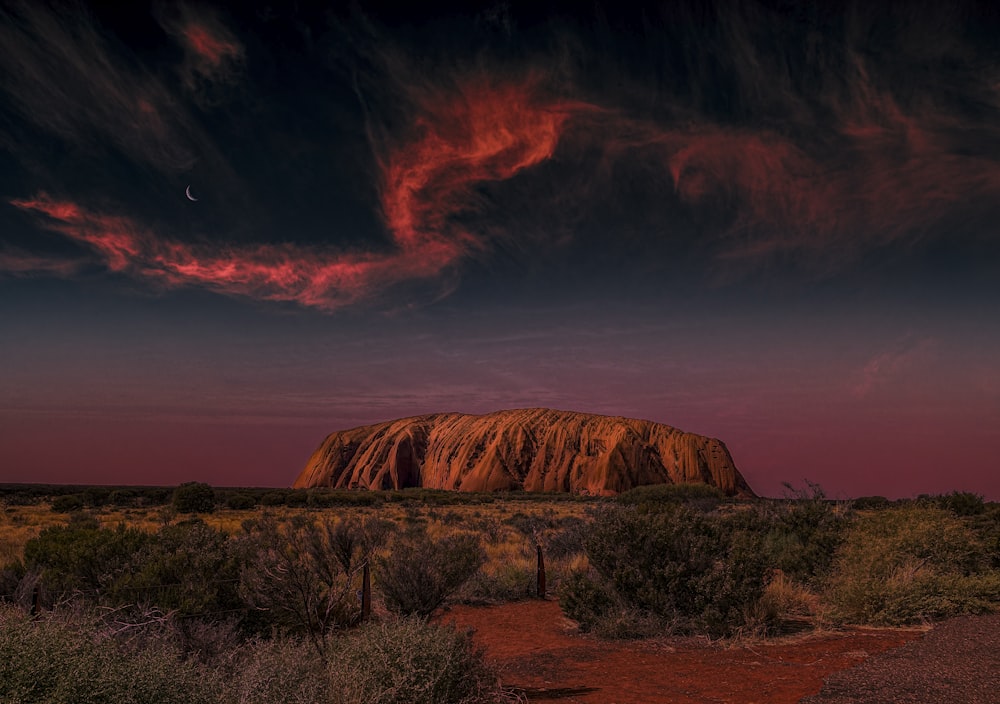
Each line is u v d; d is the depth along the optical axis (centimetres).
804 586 1423
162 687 458
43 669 411
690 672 823
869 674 768
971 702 645
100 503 6178
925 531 1377
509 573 1652
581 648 1000
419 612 1113
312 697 531
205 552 1028
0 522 3681
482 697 652
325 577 945
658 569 1129
